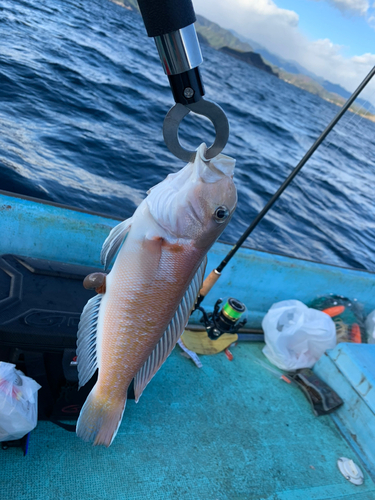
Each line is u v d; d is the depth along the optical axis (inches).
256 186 134.1
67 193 76.2
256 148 179.0
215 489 25.0
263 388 34.7
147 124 127.2
